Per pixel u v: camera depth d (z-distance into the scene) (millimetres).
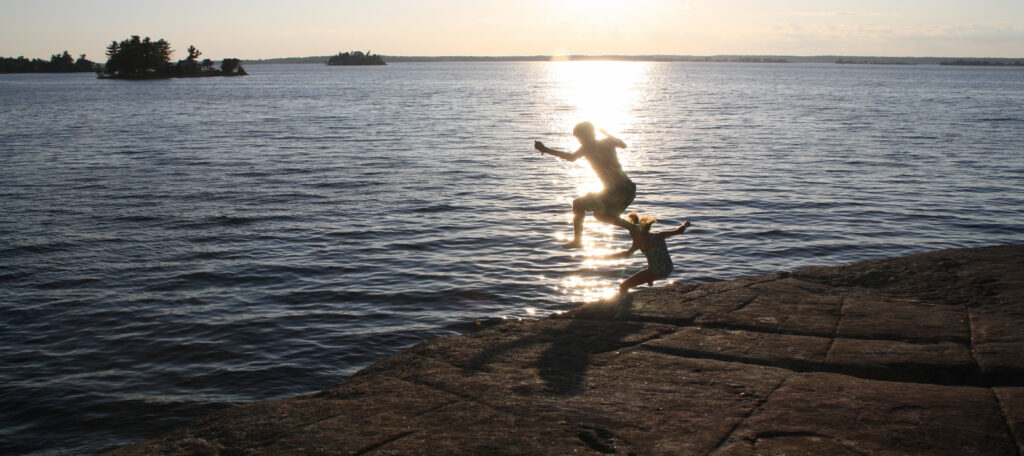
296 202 17516
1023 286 5926
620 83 145500
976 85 129000
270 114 51969
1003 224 15383
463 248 13172
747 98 80312
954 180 21109
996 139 33250
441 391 4227
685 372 4414
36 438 6418
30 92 98000
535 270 11750
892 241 13938
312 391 7363
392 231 14477
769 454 3309
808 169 23484
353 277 11297
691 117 49969
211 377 7648
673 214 16250
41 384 7465
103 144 31047
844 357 4609
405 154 27656
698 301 5953
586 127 6094
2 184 20031
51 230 14375
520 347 5000
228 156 26766
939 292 5953
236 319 9375
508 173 22812
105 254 12609
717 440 3465
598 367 4559
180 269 11688
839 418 3672
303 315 9562
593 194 6238
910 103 67812
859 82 148875
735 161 25594
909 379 4383
